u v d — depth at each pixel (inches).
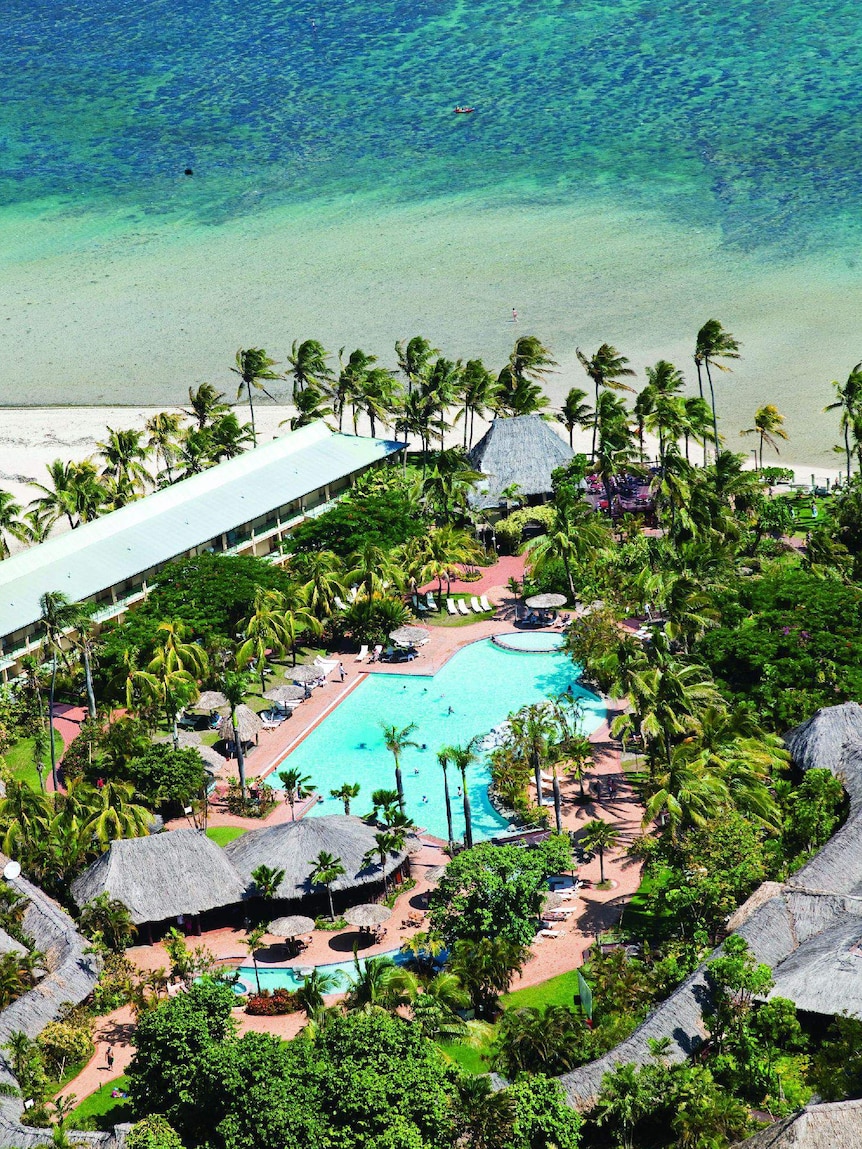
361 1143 2561.5
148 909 3457.2
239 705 4340.6
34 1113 2822.3
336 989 3272.6
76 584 4975.4
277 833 3622.0
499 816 3932.1
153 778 3922.2
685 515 4923.7
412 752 4311.0
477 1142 2623.0
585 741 3973.9
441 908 3292.3
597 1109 2704.2
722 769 3531.0
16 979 3152.1
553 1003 3161.9
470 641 4955.7
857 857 3420.3
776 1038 2883.9
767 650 4121.6
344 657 4933.6
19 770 4325.8
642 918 3444.9
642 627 4699.8
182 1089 2743.6
